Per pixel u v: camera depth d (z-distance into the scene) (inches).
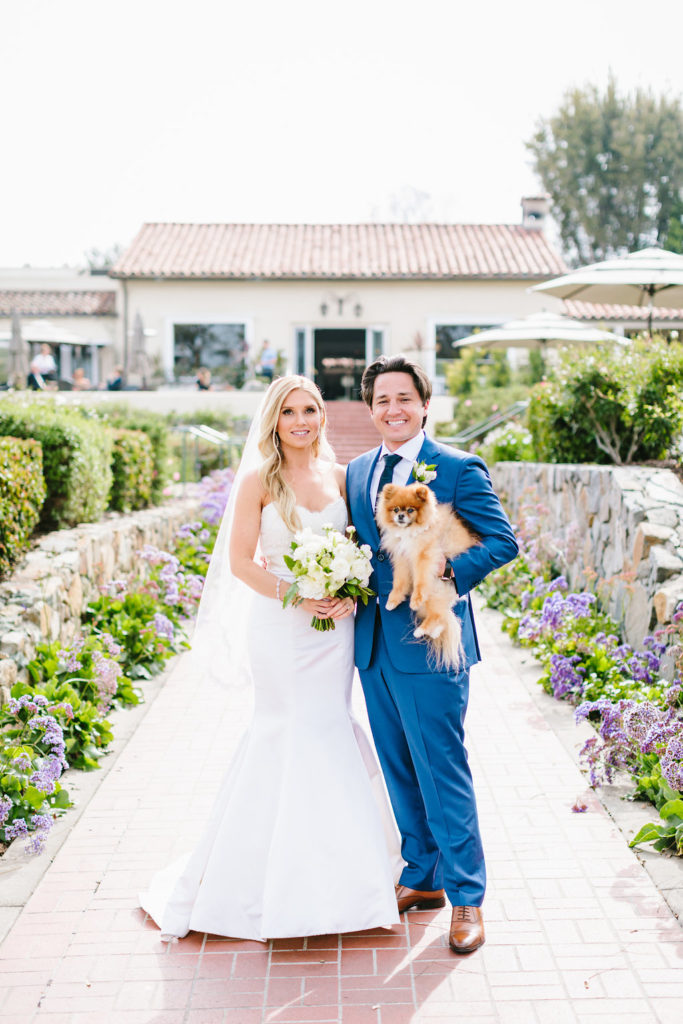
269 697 127.5
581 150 1657.2
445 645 119.5
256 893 125.0
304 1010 109.9
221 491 427.2
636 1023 106.7
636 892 135.6
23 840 152.7
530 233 1042.1
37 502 251.9
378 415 126.8
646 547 232.1
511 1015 108.3
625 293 473.7
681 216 1643.7
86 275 1037.2
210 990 114.0
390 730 128.5
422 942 124.1
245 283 926.4
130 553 307.4
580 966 117.8
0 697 176.4
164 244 1000.9
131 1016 108.9
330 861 122.8
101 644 224.4
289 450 130.6
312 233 1054.4
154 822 159.9
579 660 229.9
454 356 932.0
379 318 930.1
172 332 932.6
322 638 127.1
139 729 208.5
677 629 196.1
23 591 217.3
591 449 361.1
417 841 131.0
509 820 160.4
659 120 1640.0
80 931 127.0
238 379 922.7
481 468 126.1
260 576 126.0
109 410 607.2
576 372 347.9
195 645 142.6
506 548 121.9
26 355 812.6
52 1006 110.9
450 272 909.8
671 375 324.8
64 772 182.1
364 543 127.9
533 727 207.5
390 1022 107.3
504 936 124.9
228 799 129.6
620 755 173.9
